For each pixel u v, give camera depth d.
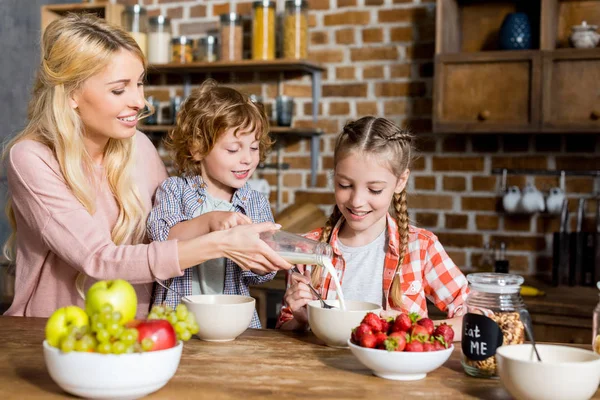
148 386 1.14
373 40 3.52
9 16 3.91
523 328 1.31
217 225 1.78
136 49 1.77
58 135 1.74
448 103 3.11
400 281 1.84
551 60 2.94
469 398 1.18
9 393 1.18
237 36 3.52
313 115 3.60
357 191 1.73
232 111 1.96
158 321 1.18
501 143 3.35
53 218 1.70
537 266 3.30
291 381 1.26
